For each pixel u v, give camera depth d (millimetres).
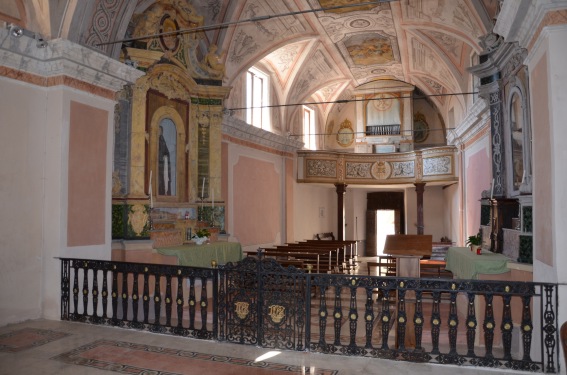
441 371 4375
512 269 6230
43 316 6344
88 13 6512
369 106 18359
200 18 9500
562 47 4262
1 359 4695
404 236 5199
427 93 16719
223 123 11906
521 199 6121
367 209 21750
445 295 9688
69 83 6496
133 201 7820
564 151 4215
